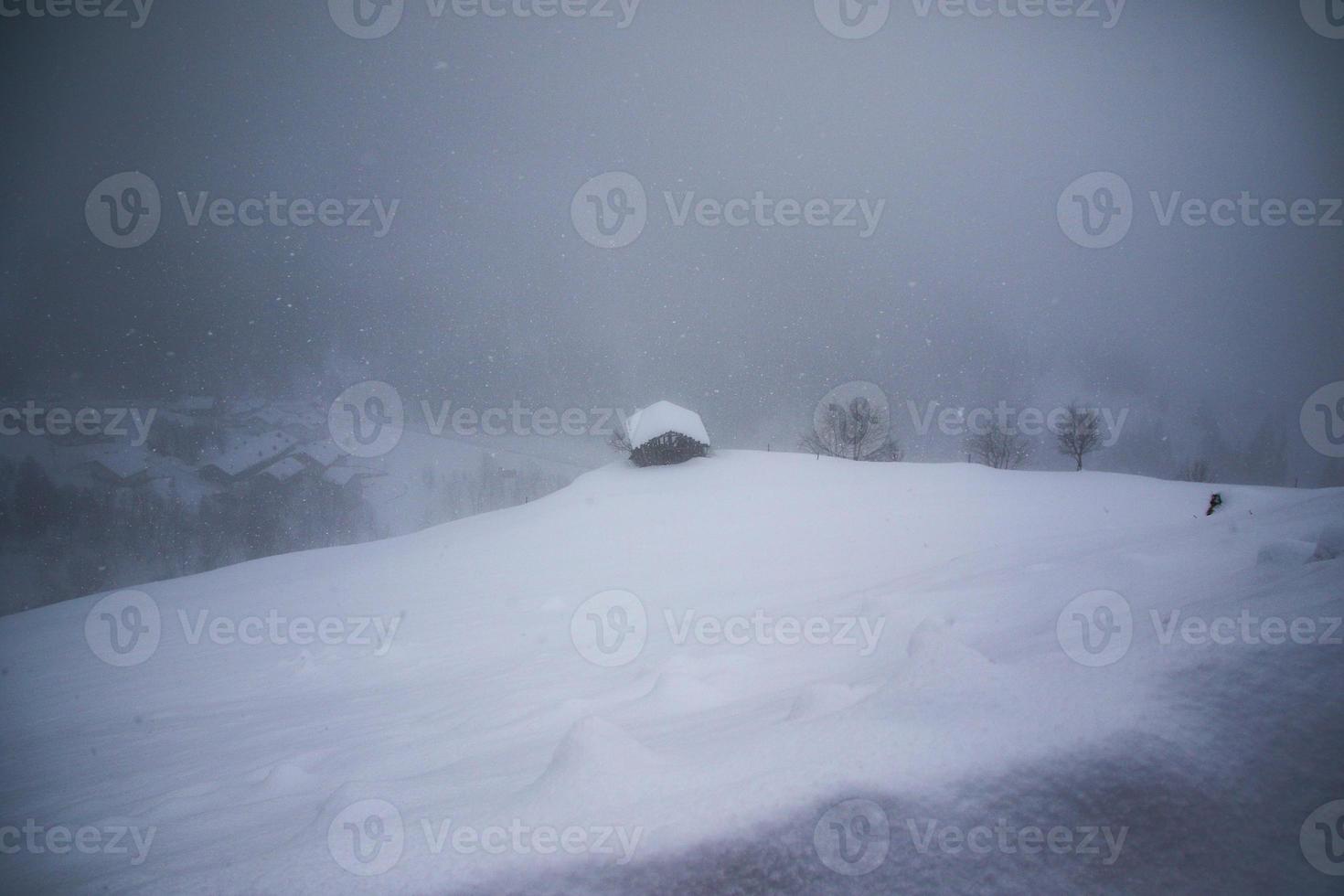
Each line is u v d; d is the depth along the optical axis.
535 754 3.77
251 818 3.77
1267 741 2.04
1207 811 1.92
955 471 38.69
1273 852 1.85
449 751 4.88
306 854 2.12
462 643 13.75
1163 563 6.63
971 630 5.38
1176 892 1.81
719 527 31.11
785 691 4.54
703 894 1.85
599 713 5.04
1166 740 2.04
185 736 8.27
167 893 2.06
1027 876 1.86
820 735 2.28
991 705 2.26
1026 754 2.05
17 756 8.16
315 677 12.16
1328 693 2.10
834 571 19.42
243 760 6.29
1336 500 8.24
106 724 9.86
